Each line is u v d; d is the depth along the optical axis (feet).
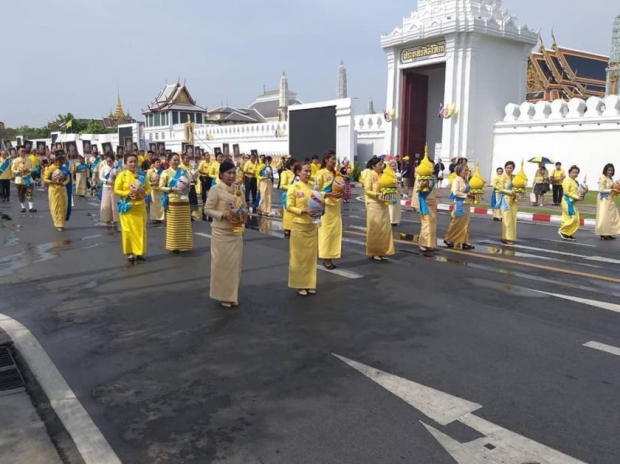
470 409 13.71
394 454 11.75
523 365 16.43
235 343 18.42
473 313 21.61
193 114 178.60
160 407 13.98
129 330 19.76
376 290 25.16
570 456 11.64
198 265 30.48
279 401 14.24
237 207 21.54
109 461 11.61
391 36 97.76
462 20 86.28
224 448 12.06
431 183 33.88
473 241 39.99
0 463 11.64
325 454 11.77
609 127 76.54
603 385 15.07
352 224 48.88
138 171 31.48
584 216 54.44
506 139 90.22
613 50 129.70
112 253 34.04
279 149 127.34
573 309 22.16
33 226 45.80
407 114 101.09
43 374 16.01
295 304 22.88
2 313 21.83
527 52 94.94
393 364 16.53
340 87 198.08
